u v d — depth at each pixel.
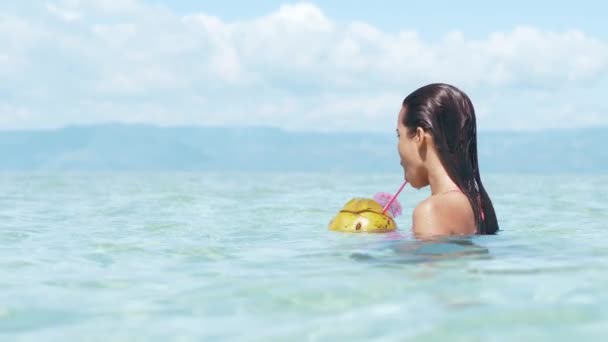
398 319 1.94
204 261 3.27
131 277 2.82
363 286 2.40
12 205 8.03
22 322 2.07
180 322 2.01
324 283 2.48
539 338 1.71
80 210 7.14
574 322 1.85
